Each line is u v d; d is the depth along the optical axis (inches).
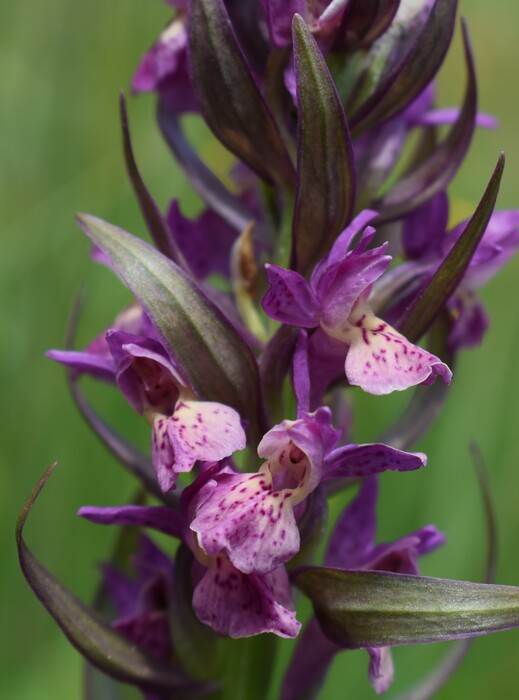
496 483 10.9
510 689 10.3
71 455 10.1
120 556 8.1
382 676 6.8
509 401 11.1
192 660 7.1
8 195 10.6
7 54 10.8
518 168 17.2
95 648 6.9
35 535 10.0
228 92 7.0
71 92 10.9
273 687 9.7
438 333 7.7
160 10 11.4
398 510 10.4
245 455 6.9
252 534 6.4
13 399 10.1
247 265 7.4
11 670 9.8
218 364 6.7
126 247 6.7
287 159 7.1
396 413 10.8
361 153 7.4
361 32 6.9
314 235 6.8
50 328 10.3
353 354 6.6
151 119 11.1
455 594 6.5
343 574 6.6
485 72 18.1
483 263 7.5
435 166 7.3
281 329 6.8
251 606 6.5
